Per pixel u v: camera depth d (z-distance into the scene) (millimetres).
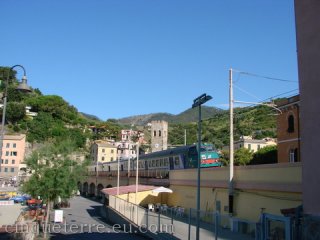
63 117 179875
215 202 29406
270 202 21828
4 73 138125
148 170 54250
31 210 38812
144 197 43312
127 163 65688
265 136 91938
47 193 29172
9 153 124312
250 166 24031
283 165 20609
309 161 14281
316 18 14586
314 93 14344
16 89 21328
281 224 14836
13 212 38750
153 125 83375
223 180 28109
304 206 14336
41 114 166000
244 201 24562
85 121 193625
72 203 69438
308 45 14820
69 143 30906
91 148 144250
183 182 37000
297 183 19219
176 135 109312
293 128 34062
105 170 81438
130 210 31266
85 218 43531
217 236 17188
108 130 189875
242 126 92375
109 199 44375
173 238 20125
